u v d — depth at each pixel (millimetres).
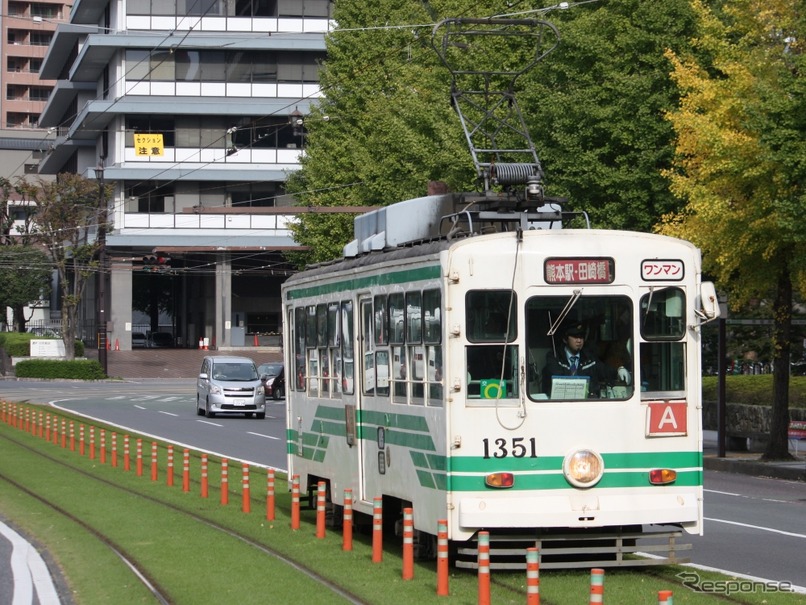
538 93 38312
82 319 113812
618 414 15477
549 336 15492
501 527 15055
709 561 17391
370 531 20688
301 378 22375
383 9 59875
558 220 17859
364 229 21531
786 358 35000
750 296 35062
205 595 14805
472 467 15195
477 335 15359
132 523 21844
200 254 101125
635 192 36594
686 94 35750
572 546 16344
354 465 19172
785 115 29438
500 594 14336
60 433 43406
